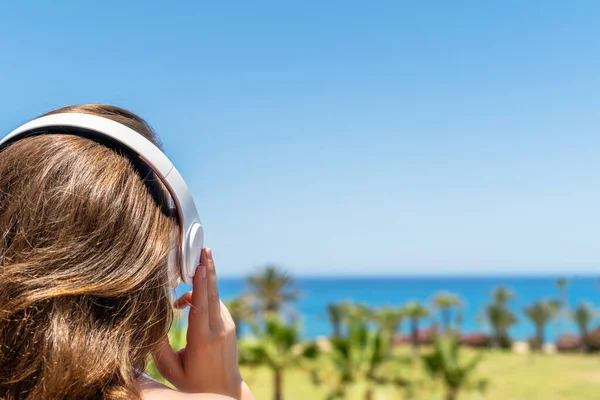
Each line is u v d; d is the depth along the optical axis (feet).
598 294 402.52
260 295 153.48
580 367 147.74
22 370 1.75
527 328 250.98
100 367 1.77
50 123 2.14
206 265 2.44
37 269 1.82
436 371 75.97
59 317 1.79
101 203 1.94
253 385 113.60
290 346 78.84
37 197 1.94
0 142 2.19
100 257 1.88
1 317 1.77
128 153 2.13
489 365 150.82
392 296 422.82
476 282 652.48
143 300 1.93
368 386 69.00
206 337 2.45
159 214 2.06
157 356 2.51
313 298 406.00
